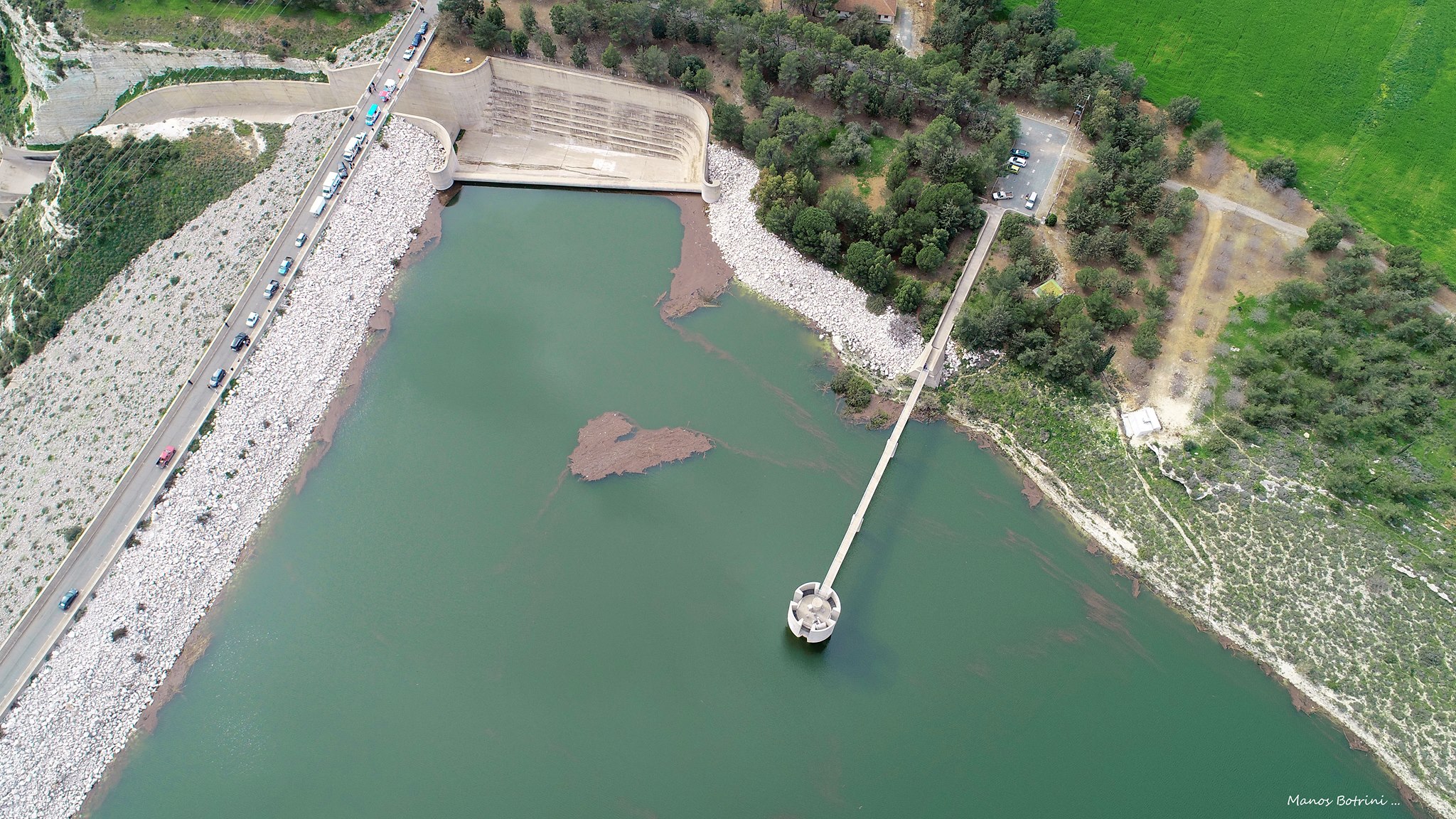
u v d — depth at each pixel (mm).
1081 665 103938
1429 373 116125
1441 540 107562
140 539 108625
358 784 95250
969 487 118000
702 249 142250
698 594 108375
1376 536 108688
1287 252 129750
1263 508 111938
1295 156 140125
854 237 134875
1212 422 118750
